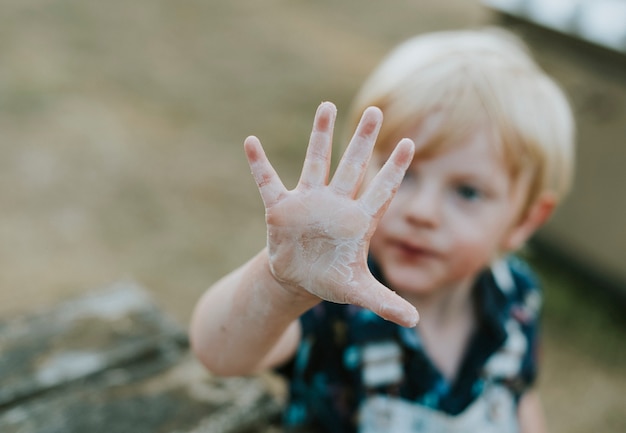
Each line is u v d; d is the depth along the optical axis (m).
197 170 3.78
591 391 2.55
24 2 5.91
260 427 1.08
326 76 5.28
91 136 3.96
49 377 1.08
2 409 1.03
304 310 0.76
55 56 4.97
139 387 1.10
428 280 1.03
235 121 4.41
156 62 5.18
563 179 1.20
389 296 0.64
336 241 0.65
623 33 2.86
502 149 1.02
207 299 0.86
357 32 6.31
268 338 0.80
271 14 6.57
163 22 6.03
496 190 1.03
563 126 1.15
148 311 1.25
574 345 2.78
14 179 3.43
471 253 1.03
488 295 1.15
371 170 1.08
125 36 5.58
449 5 7.25
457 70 1.05
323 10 6.81
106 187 3.50
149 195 3.48
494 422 1.15
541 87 1.13
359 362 1.10
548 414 2.43
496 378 1.15
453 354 1.16
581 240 3.13
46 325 1.19
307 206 0.65
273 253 0.67
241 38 5.88
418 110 1.02
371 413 1.10
